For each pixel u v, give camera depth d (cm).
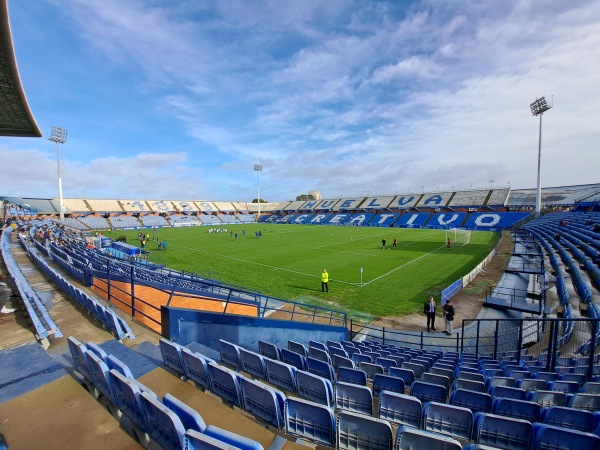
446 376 615
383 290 1953
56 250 1575
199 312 667
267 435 322
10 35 649
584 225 3222
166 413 246
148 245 4100
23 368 409
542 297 1495
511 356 1014
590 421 379
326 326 1157
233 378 370
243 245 4047
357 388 418
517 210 6581
